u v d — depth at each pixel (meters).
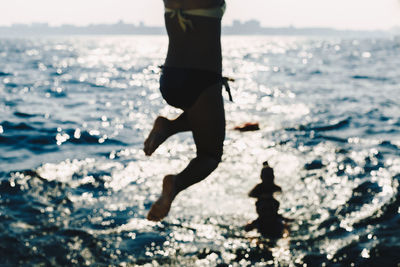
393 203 8.58
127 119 17.97
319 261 6.59
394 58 68.31
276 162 11.62
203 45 1.91
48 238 7.16
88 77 36.69
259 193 8.37
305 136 14.57
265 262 6.66
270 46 144.62
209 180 10.21
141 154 12.45
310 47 131.12
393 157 11.90
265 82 33.66
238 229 7.79
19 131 14.69
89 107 20.77
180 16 1.89
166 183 1.91
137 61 64.12
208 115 1.94
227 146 13.28
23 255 6.57
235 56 77.44
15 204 8.46
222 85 1.97
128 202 8.94
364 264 6.40
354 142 13.68
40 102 21.59
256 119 17.89
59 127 15.63
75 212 8.30
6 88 26.61
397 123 16.53
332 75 39.12
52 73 39.34
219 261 6.71
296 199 9.12
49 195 9.08
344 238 7.29
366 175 10.45
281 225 7.79
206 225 7.95
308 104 21.86
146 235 7.50
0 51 83.19
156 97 24.88
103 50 107.81
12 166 10.79
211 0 1.90
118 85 30.97
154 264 6.60
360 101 22.75
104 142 13.83
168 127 2.18
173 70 1.94
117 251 6.93
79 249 6.90
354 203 8.78
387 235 7.26
